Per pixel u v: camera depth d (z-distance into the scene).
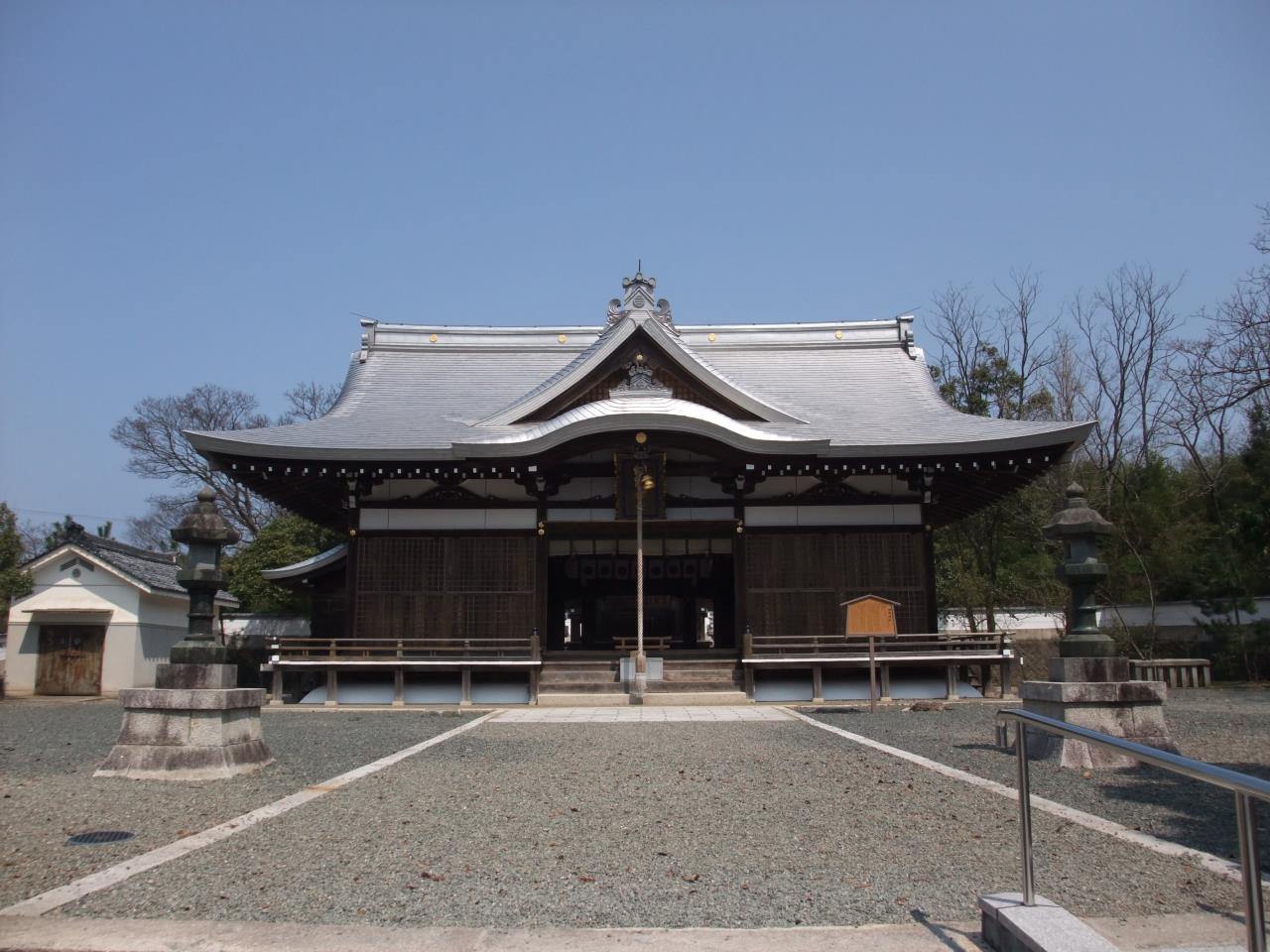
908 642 18.44
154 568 25.64
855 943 4.38
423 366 24.67
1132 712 9.75
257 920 4.74
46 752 11.30
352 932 4.52
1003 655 18.08
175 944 4.37
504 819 7.04
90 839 6.54
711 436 17.78
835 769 9.33
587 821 6.96
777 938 4.45
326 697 17.95
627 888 5.30
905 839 6.39
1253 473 24.41
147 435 43.94
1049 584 28.28
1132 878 5.42
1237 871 5.55
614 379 20.20
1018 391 34.19
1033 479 19.69
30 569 23.12
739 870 5.66
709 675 18.34
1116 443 32.34
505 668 18.17
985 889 5.25
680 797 7.86
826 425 20.56
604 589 23.72
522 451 17.69
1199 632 26.14
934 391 23.33
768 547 19.17
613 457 19.20
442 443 18.75
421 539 19.11
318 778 9.09
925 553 19.08
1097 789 8.27
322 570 22.67
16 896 5.16
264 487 20.42
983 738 11.91
